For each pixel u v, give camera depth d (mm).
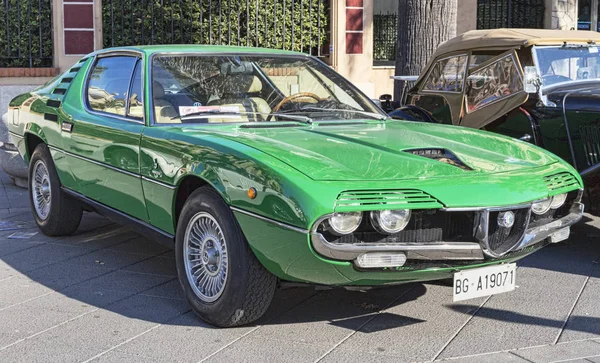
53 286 5117
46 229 6398
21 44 13000
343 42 14133
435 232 3918
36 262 5703
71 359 3879
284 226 3740
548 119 6254
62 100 6117
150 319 4469
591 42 7094
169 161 4543
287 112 5270
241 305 4109
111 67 5703
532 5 15367
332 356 3924
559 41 6902
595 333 4309
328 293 5016
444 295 5004
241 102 5172
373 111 5629
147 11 13102
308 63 5734
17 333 4238
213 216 4188
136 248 6109
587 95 6098
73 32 13102
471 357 3908
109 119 5371
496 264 4164
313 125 5023
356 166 4035
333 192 3701
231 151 4141
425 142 4637
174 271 5480
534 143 6383
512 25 15312
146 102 4969
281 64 5578
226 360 3863
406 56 9430
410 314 4617
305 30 14016
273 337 4191
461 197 3893
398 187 3836
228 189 4035
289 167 3891
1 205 7887
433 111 7914
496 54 7094
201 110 5012
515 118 6598
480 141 4867
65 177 5977
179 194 4566
